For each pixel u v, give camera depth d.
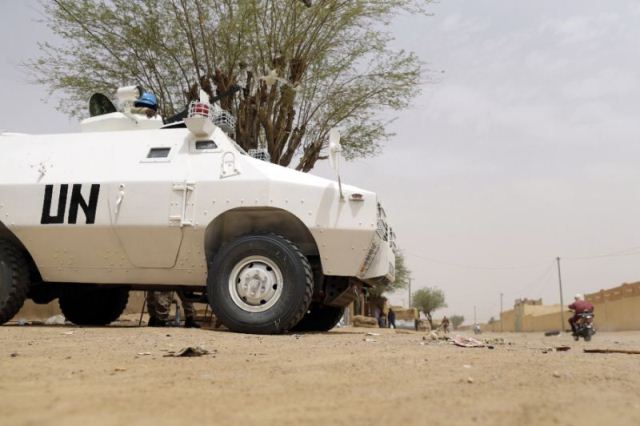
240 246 7.36
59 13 16.23
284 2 16.53
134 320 15.23
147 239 7.79
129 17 16.59
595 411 2.66
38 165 8.24
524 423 2.40
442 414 2.53
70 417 2.33
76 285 9.12
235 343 5.82
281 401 2.79
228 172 7.71
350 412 2.55
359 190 7.69
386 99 17.91
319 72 17.53
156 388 3.11
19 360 4.28
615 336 25.14
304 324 9.82
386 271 8.36
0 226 8.29
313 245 7.86
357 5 16.78
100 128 9.04
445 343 6.61
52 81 16.91
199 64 17.22
